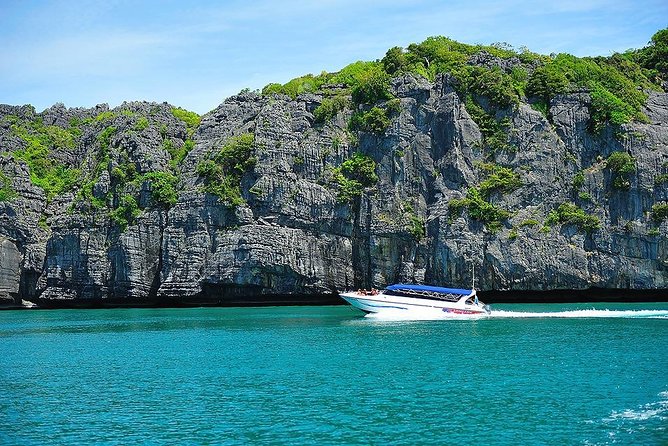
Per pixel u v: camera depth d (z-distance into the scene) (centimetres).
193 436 3869
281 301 13450
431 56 14262
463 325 8481
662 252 12194
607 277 12244
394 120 13275
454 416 4159
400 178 13038
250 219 12725
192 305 13588
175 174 13962
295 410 4331
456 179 12825
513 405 4369
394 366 5666
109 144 14500
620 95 13450
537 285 12262
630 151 12625
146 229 13238
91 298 13438
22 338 8094
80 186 14538
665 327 7981
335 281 12838
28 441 3838
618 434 3781
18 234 13762
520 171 12750
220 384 5091
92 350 6950
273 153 13025
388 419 4119
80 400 4688
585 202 12575
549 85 13262
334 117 13650
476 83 13312
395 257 12838
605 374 5219
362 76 14475
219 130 14388
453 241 12319
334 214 12888
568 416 4116
